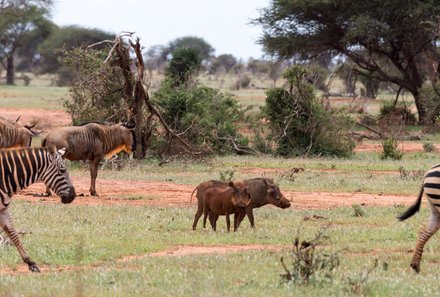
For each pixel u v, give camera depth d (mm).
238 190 27000
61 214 31000
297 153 57281
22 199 35125
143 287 18984
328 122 58250
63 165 22219
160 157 51875
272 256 23328
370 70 83875
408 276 21000
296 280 19578
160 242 25719
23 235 26578
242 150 57000
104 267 21688
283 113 58250
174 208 33125
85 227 28219
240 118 63844
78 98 51219
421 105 81312
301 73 58781
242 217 28031
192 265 21812
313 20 82438
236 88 152375
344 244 25906
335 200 36500
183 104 54219
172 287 19078
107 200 35500
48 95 122438
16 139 39875
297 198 36875
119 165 47500
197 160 50812
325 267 20781
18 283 19297
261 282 19672
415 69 82750
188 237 26578
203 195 28047
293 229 28516
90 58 50781
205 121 54562
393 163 52062
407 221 30922
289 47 83000
